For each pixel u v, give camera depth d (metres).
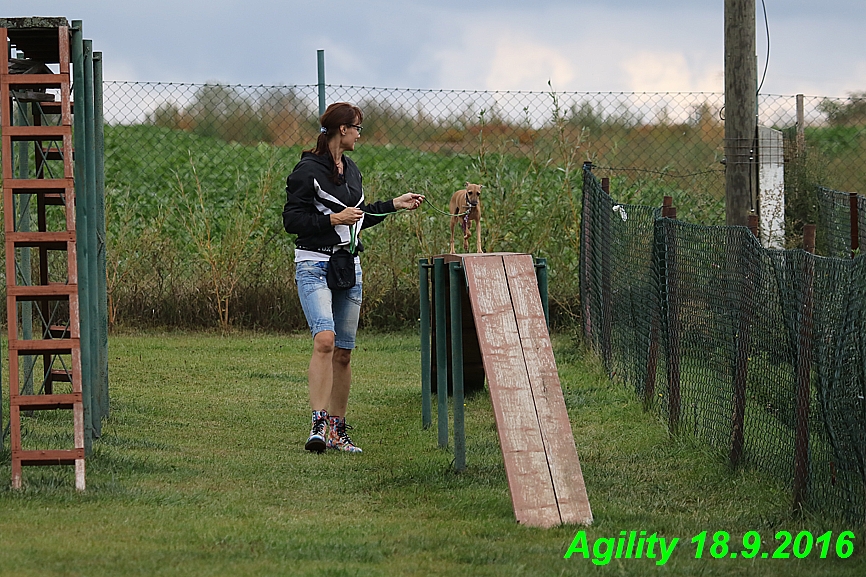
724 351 18.47
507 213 37.00
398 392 26.06
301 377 27.80
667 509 15.16
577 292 37.06
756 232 21.30
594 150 39.12
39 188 15.27
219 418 22.28
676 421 20.20
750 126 28.81
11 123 15.46
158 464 17.36
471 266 16.47
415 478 16.77
